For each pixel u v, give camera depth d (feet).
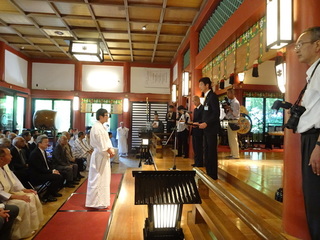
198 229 6.78
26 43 27.94
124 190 14.69
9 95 28.40
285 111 6.20
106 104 35.12
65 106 34.71
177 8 18.01
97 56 20.74
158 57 32.68
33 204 10.93
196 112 14.10
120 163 29.58
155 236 6.01
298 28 5.90
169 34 23.53
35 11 19.58
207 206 6.84
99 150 13.34
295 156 5.86
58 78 34.40
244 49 11.30
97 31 23.22
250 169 12.92
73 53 20.38
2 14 20.24
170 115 25.09
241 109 25.18
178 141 20.34
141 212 10.71
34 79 33.78
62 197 15.99
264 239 3.49
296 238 5.72
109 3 17.80
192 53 20.18
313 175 4.51
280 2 6.05
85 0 17.33
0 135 17.20
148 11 18.97
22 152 16.67
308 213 4.62
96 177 13.52
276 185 9.63
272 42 6.34
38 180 15.02
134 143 35.70
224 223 5.83
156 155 19.30
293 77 6.05
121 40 26.17
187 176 6.43
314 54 4.65
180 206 6.04
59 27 22.68
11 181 11.12
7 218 8.75
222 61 14.26
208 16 16.98
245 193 9.97
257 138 31.19
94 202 13.53
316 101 4.47
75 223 11.73
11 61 29.14
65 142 19.36
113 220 9.80
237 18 11.02
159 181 6.26
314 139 4.49
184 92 19.76
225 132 26.58
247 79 29.01
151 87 35.68
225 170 12.63
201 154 14.12
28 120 32.99
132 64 35.40
